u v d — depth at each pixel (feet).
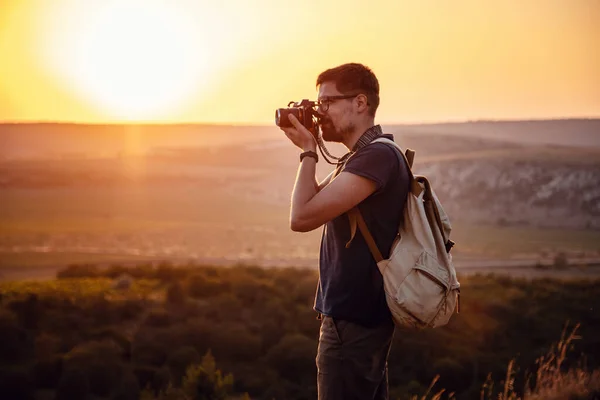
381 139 9.62
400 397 71.92
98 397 84.28
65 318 125.39
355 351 9.35
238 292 153.58
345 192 9.05
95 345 99.19
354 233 9.34
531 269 291.17
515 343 102.58
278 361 93.04
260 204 593.42
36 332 117.29
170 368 91.56
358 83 9.66
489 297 148.66
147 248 358.43
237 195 629.51
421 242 9.25
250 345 100.12
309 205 9.09
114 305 139.33
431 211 9.57
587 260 326.24
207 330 104.47
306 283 163.84
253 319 126.31
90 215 535.19
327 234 9.82
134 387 82.53
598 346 80.69
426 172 588.09
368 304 9.29
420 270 9.07
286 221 507.30
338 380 9.43
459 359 88.53
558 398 16.48
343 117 9.70
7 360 96.48
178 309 139.13
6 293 165.27
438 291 9.11
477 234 449.48
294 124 9.61
